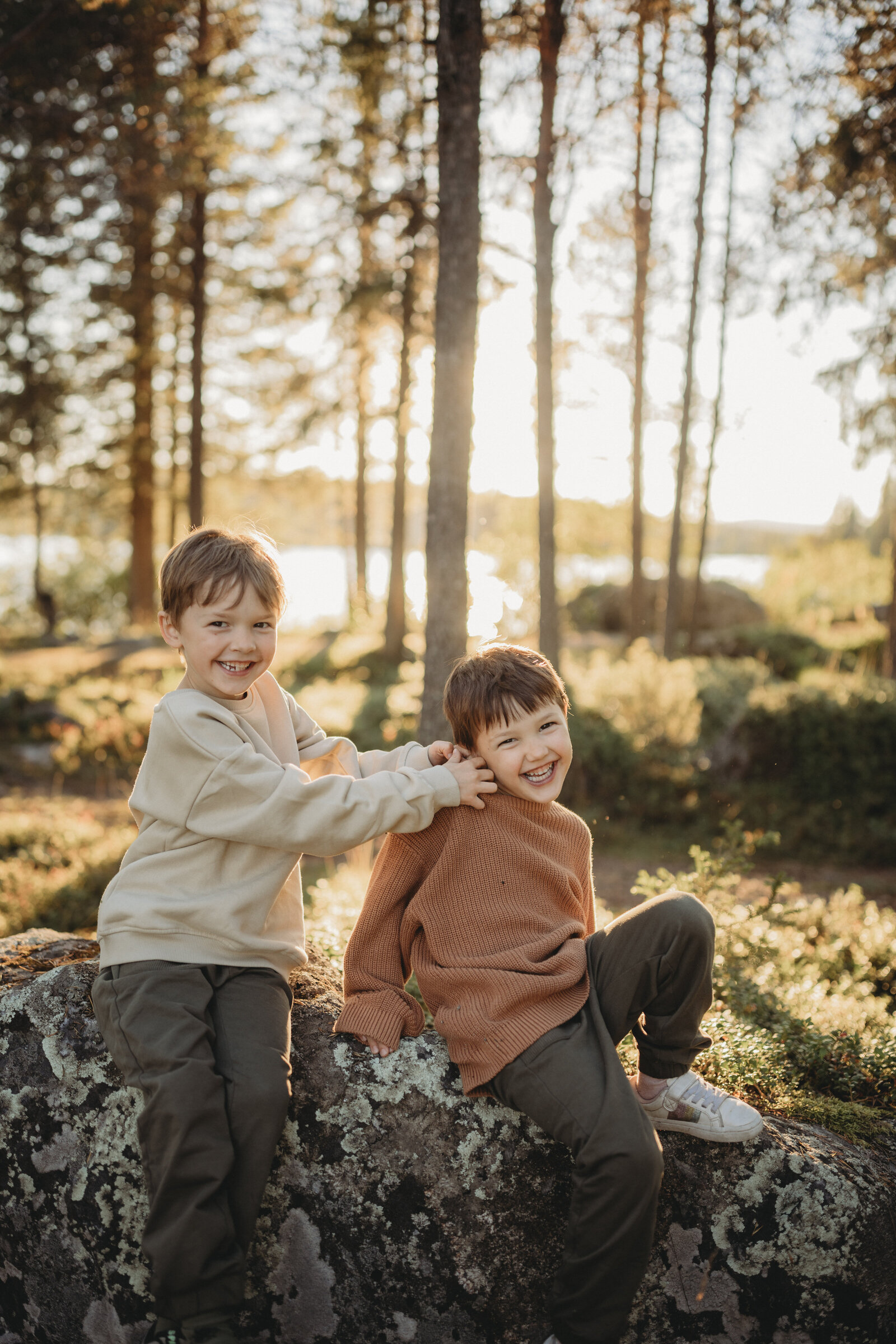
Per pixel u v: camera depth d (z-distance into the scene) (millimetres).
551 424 7352
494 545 18016
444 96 5090
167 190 9492
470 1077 2010
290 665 14375
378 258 13023
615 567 24969
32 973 2574
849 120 6387
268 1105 1873
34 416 18875
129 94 8273
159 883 2045
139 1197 2047
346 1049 2164
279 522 25656
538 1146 2061
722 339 12734
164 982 1952
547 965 1994
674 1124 2064
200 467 15352
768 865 6766
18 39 7578
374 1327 2078
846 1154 2213
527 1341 2047
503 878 2115
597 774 7668
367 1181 2066
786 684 8070
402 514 14344
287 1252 2074
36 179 8703
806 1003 3074
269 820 1979
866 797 7078
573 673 9055
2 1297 2199
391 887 2201
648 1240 1798
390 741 8250
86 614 25641
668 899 1975
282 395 17250
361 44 7305
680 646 15133
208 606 2029
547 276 7039
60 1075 2139
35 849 6066
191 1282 1759
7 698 11648
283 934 2176
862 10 5785
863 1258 2041
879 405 10945
